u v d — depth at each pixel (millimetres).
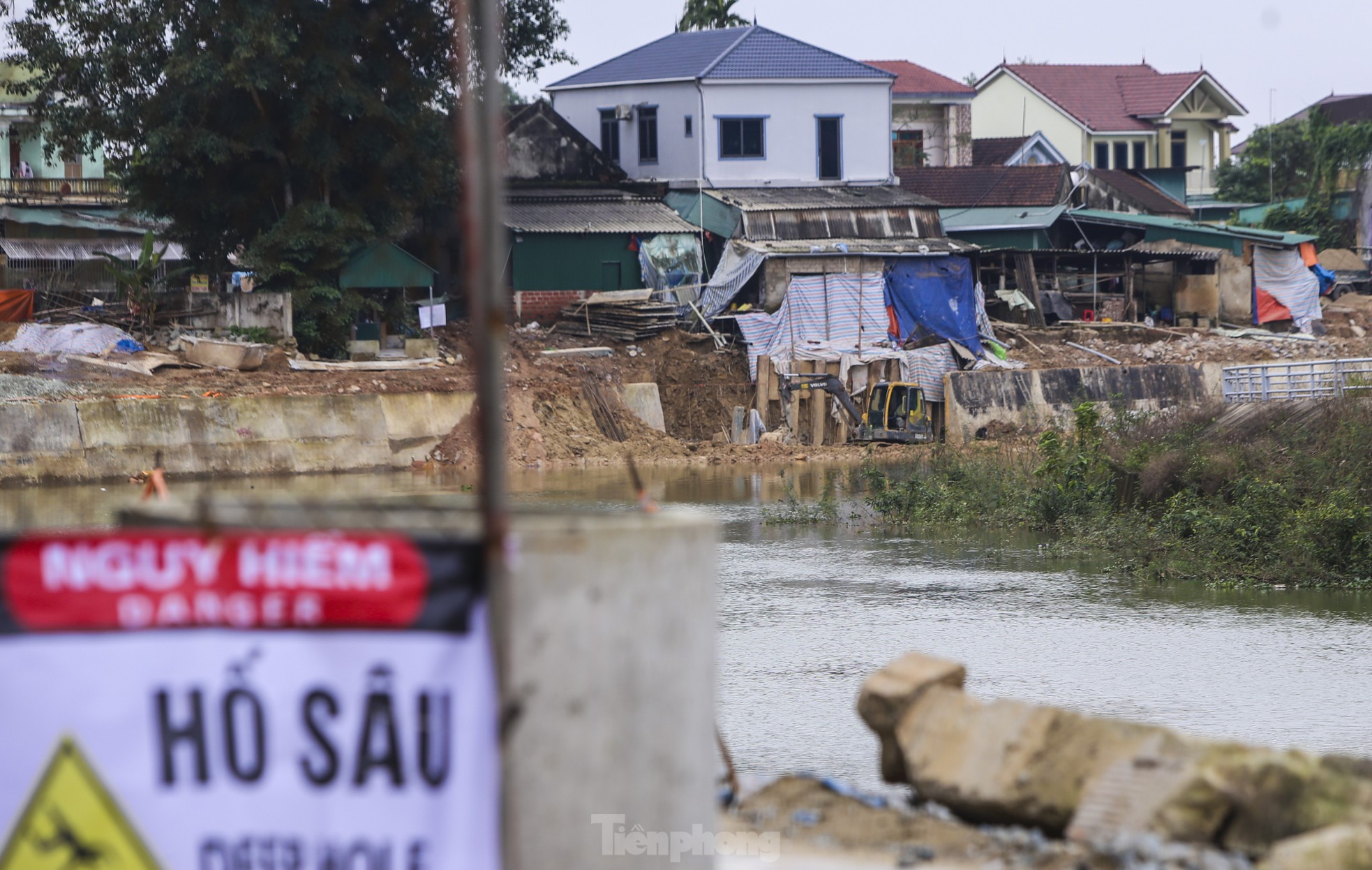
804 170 110562
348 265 89062
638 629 10617
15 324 82000
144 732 9906
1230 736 26594
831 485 69938
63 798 9859
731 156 108750
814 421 92188
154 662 9922
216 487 71000
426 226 100625
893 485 65812
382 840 9930
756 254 98250
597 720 10414
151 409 72875
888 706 15188
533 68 96125
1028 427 92000
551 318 100188
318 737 9945
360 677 9930
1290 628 37594
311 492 68812
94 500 63594
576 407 87500
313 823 9922
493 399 9719
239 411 75312
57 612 9883
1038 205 117688
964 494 63438
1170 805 13141
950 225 116500
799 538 56344
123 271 86188
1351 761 13398
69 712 9852
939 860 13047
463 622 9945
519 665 10047
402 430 80500
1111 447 62125
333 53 82000
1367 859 12188
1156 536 50156
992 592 43344
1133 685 30734
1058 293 111250
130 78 82750
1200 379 96750
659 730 10789
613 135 114000
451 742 9938
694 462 84688
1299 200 148625
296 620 9945
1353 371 63156
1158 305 118500
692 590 11047
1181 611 40188
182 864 9906
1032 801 13883
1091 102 155000
